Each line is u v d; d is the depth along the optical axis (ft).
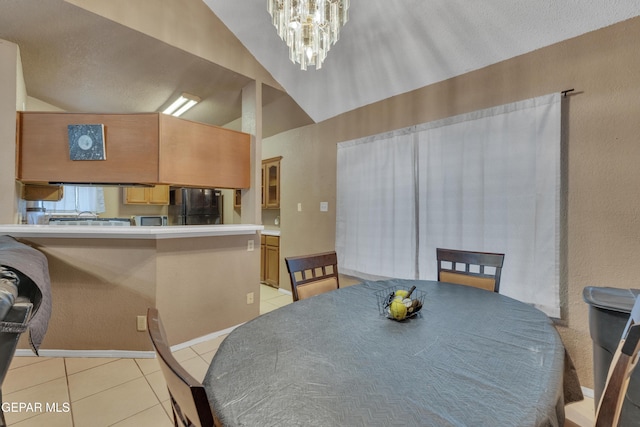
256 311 10.54
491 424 2.28
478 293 5.88
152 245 8.09
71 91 10.94
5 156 7.57
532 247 7.20
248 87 10.46
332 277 6.85
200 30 8.72
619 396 2.52
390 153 10.30
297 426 2.25
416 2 7.63
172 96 11.38
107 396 6.27
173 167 8.57
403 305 4.40
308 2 6.09
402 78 9.71
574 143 6.72
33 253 6.02
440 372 3.01
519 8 6.81
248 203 10.59
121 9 7.22
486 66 8.13
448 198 8.78
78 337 7.98
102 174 8.27
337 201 12.11
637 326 2.51
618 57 6.17
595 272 6.46
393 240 10.18
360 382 2.83
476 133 8.21
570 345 6.76
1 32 7.40
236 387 2.75
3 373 3.45
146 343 7.98
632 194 6.06
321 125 12.98
